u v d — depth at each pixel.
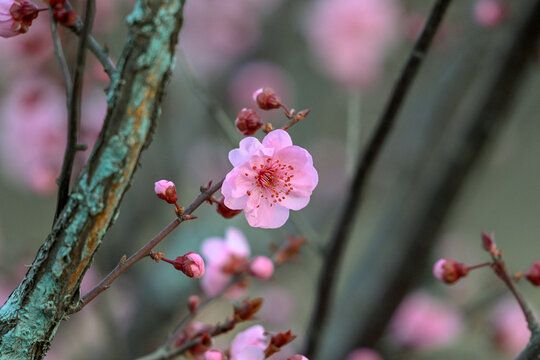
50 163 0.91
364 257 0.98
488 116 0.83
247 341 0.69
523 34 0.81
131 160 0.63
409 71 0.71
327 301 0.77
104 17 0.95
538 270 0.69
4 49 0.88
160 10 0.63
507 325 1.00
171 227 0.64
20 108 0.91
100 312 0.84
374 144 0.73
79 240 0.63
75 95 0.63
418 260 0.92
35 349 0.63
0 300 0.97
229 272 0.74
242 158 0.65
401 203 0.97
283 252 0.76
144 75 0.63
